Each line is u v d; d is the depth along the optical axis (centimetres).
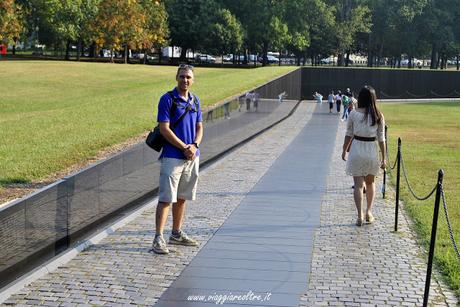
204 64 7412
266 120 2683
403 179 1427
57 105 2705
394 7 7456
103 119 1684
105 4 5856
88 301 602
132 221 926
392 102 5222
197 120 764
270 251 781
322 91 5447
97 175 868
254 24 6856
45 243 718
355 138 911
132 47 6284
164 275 682
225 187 1211
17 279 654
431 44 7912
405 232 893
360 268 719
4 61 4953
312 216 982
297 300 616
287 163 1560
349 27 7206
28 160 1123
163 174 743
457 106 4744
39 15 6094
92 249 775
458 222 977
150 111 1903
